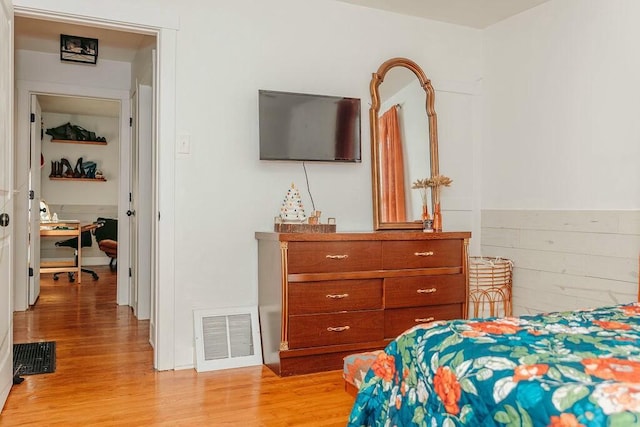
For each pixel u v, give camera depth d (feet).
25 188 14.90
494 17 12.05
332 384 8.76
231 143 10.23
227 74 10.19
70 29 12.85
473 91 12.79
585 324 4.76
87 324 13.34
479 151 12.85
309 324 9.29
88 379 9.02
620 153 9.43
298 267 9.20
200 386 8.68
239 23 10.28
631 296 9.20
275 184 10.63
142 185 13.92
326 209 11.10
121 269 16.19
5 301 7.92
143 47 13.41
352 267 9.62
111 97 15.61
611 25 9.63
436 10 11.66
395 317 10.02
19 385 8.64
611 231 9.57
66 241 23.15
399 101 11.71
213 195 10.09
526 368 3.44
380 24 11.68
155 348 9.72
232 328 10.12
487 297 11.59
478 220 12.84
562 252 10.59
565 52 10.57
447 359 3.96
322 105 10.77
